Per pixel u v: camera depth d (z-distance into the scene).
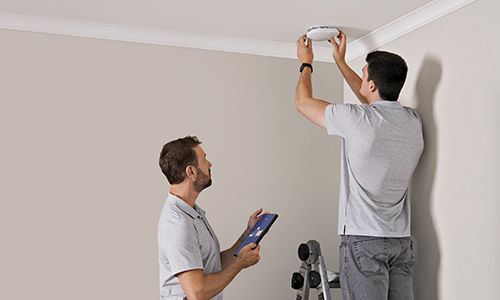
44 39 4.05
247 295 4.38
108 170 4.13
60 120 4.06
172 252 2.91
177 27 4.17
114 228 4.11
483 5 3.30
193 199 3.14
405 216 3.62
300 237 4.54
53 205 4.00
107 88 4.16
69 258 4.01
